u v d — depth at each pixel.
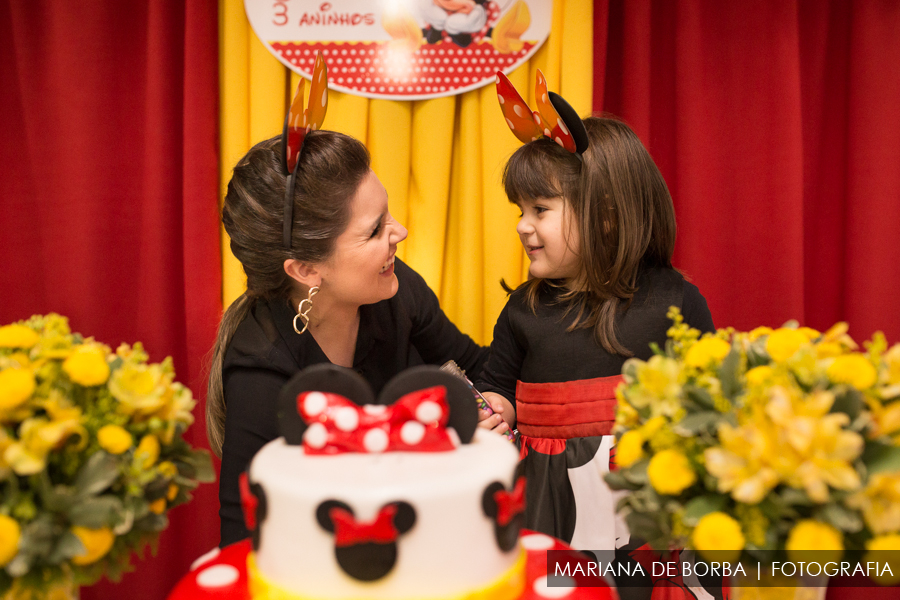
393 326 1.09
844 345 0.65
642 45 1.31
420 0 1.25
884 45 1.31
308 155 0.87
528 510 0.97
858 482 0.50
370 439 0.59
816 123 1.42
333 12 1.25
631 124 1.33
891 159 1.33
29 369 0.61
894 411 0.54
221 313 1.36
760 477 0.51
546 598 0.59
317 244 0.88
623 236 0.98
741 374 0.60
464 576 0.54
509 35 1.27
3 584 0.56
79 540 0.56
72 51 1.30
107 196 1.35
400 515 0.52
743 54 1.33
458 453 0.60
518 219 1.31
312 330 1.02
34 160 1.35
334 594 0.53
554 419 0.99
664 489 0.55
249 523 0.58
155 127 1.29
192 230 1.31
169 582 1.39
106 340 1.37
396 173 1.30
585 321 1.00
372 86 1.27
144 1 1.32
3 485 0.57
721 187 1.36
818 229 1.45
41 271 1.42
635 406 0.61
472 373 1.23
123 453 0.62
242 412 0.92
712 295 1.37
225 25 1.28
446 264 1.38
